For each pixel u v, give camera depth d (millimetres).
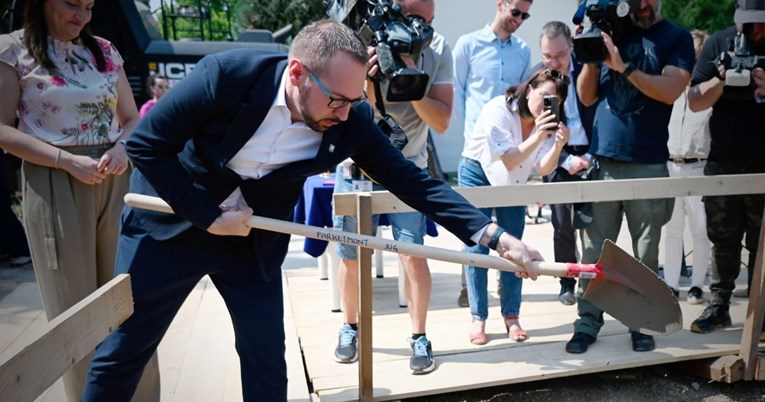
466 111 4234
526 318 3646
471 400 2943
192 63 7105
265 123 1771
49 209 2172
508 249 2002
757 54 3213
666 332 2213
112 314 1590
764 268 2951
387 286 4359
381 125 2604
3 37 2119
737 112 3398
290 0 12055
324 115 1725
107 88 2305
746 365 3062
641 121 3125
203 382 2758
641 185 2840
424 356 2902
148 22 7422
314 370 2902
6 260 5145
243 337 1985
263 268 1949
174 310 1981
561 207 3920
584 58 3031
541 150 3895
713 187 2930
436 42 3004
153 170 1721
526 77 3748
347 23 2740
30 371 1254
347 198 2533
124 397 1920
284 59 1813
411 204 2105
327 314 3678
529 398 2984
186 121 1709
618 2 2953
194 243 1902
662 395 3059
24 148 2078
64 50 2193
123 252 1937
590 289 2215
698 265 3912
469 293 3312
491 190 2682
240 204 1917
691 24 10203
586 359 3041
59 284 2229
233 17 13055
